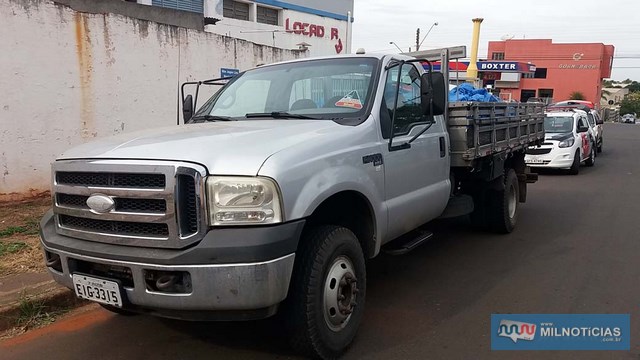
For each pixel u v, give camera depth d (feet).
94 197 10.51
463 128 17.51
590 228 25.22
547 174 48.85
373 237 13.14
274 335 13.14
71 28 26.76
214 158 9.96
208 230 9.71
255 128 12.03
